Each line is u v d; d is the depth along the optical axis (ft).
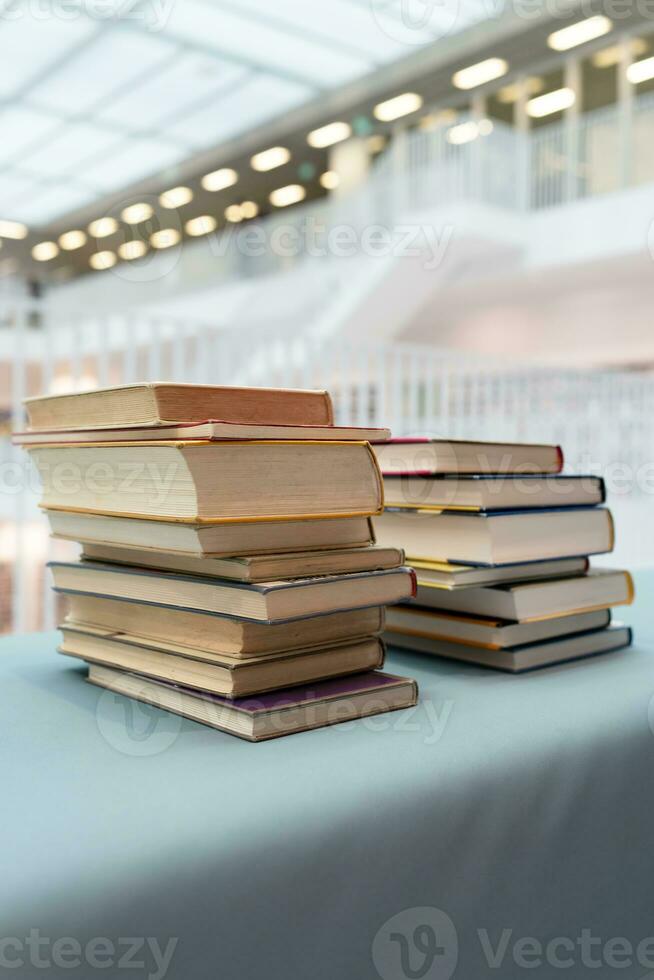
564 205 23.73
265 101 25.00
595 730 1.65
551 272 24.49
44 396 1.97
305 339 7.64
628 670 2.16
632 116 24.23
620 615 3.06
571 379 11.52
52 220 34.30
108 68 21.62
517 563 2.18
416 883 1.30
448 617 2.23
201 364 6.67
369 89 24.72
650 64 24.06
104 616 1.97
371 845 1.24
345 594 1.67
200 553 1.58
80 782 1.30
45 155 27.68
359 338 25.95
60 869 1.01
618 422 12.11
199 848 1.09
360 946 1.22
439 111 26.89
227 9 18.97
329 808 1.22
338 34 20.84
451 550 2.21
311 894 1.17
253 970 1.11
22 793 1.25
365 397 8.55
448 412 9.59
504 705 1.79
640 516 10.75
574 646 2.28
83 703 1.80
